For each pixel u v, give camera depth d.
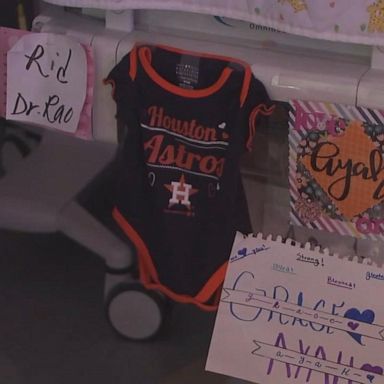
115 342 1.40
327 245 1.04
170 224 1.11
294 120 0.98
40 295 1.52
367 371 1.00
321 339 1.01
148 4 1.00
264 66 0.98
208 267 1.11
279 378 1.04
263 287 1.02
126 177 1.10
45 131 1.60
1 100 1.12
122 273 1.35
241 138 1.00
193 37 1.06
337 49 1.00
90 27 1.08
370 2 0.90
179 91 1.02
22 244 1.66
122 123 1.09
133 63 1.03
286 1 0.94
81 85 1.07
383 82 0.95
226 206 1.05
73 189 1.49
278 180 1.07
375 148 0.95
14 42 1.08
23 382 1.33
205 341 1.40
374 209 0.98
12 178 1.52
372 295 0.98
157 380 1.33
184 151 1.05
